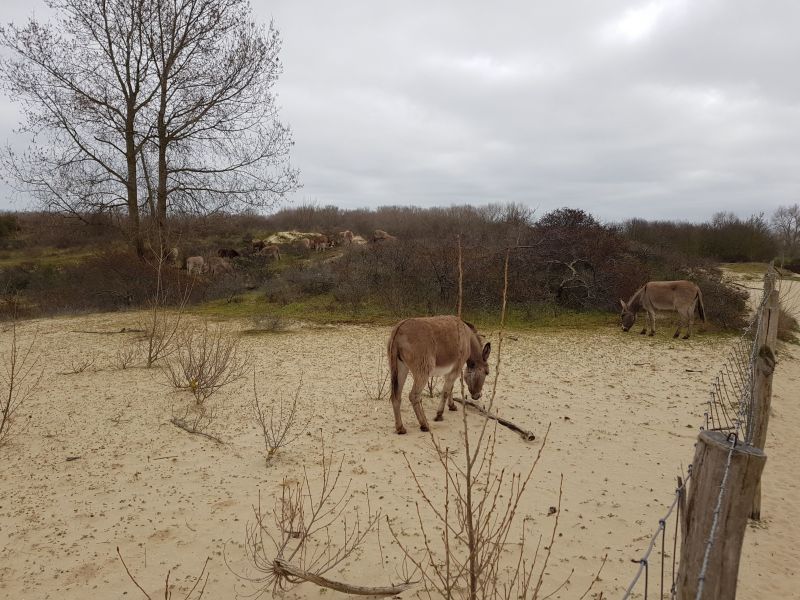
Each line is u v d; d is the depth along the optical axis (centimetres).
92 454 648
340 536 467
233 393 912
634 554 445
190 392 905
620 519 502
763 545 470
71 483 570
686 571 250
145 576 411
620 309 1816
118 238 2653
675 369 1090
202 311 2030
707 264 2338
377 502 528
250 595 390
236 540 461
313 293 2188
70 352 1267
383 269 2130
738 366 1045
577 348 1306
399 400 718
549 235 1995
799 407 900
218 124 2505
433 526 482
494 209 4056
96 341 1412
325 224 4400
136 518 497
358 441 690
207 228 2716
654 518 505
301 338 1441
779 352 1324
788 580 418
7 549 446
